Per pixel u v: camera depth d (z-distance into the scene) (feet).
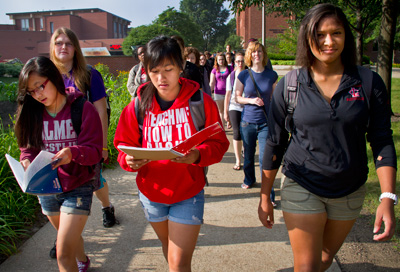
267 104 14.07
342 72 6.67
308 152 6.68
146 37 168.76
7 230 10.75
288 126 6.99
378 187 14.47
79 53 10.22
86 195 7.85
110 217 12.12
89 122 7.83
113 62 85.05
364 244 10.73
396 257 10.04
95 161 7.69
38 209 13.26
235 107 17.58
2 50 238.48
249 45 14.25
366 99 6.43
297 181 6.76
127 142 7.54
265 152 7.41
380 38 27.78
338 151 6.46
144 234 11.68
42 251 10.67
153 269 9.80
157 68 6.71
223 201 14.35
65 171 7.62
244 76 14.32
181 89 7.21
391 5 26.86
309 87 6.68
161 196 7.20
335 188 6.58
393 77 71.36
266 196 7.43
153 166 7.20
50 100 7.55
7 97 30.99
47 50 250.37
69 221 7.49
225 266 9.86
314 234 6.63
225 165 19.47
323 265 7.50
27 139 7.89
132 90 17.85
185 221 7.04
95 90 10.50
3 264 10.01
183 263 7.00
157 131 7.22
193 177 7.21
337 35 6.38
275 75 14.19
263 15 59.52
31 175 6.89
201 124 7.30
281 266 9.84
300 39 6.82
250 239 11.29
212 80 27.09
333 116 6.38
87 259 9.55
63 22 253.03
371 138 6.63
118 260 10.23
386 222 5.87
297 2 30.17
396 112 31.96
